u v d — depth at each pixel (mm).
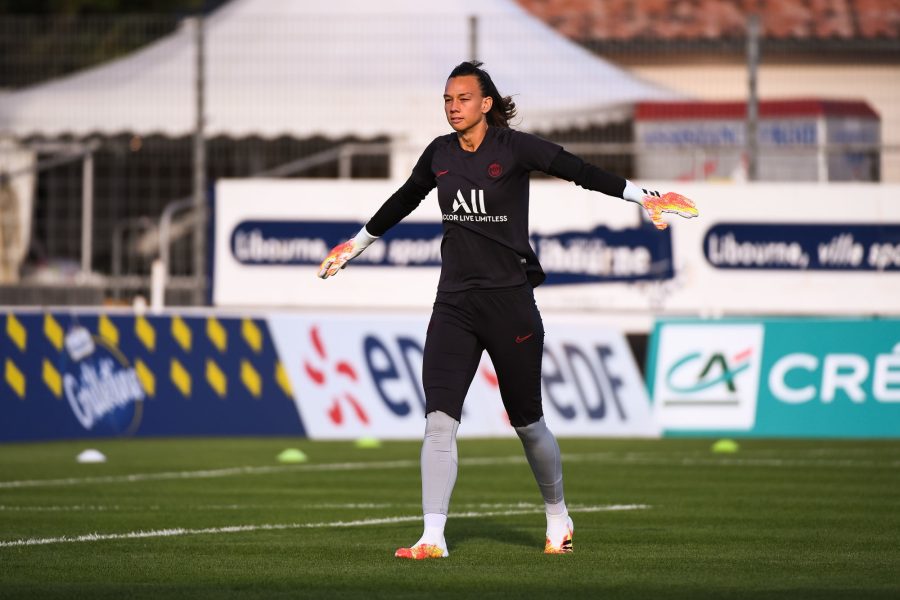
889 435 51969
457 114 21297
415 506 30672
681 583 19578
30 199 64125
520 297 21578
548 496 22781
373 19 63031
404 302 60562
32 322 48531
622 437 53125
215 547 23625
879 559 22297
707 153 60594
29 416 48188
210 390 51375
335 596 18359
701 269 59812
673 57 83375
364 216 60531
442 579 19859
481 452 46219
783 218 59750
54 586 19266
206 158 63000
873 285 59844
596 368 53656
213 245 61062
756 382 53156
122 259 67438
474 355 21906
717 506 30734
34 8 112312
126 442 49094
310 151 66812
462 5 67000
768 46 66875
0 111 64750
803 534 25703
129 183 63281
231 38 64062
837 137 68875
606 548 23562
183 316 51281
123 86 64938
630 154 64375
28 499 32094
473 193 21328
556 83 65438
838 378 52594
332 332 52875
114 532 25812
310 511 29594
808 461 42969
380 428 52250
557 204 59875
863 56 82500
